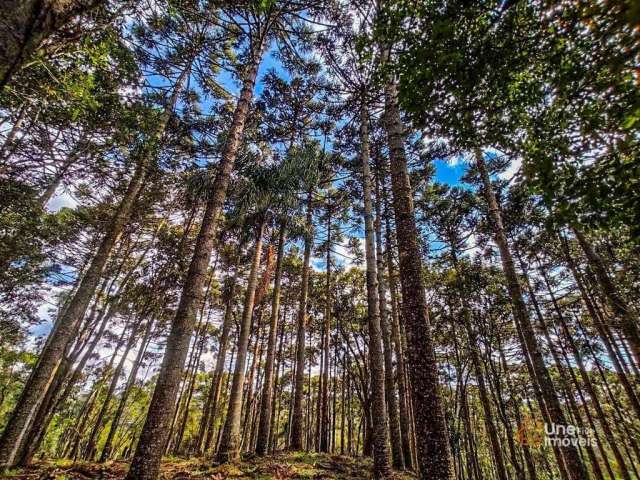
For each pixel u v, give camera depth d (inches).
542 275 581.3
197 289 206.5
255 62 304.0
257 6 268.5
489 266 597.6
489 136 112.0
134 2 176.7
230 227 522.3
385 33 111.7
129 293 609.3
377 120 460.8
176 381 182.7
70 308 279.1
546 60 95.8
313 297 848.3
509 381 623.5
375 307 316.5
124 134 255.4
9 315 540.1
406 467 410.9
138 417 1131.3
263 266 721.0
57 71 150.5
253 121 506.0
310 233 530.6
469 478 681.0
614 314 305.1
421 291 174.1
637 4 55.4
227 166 251.8
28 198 354.9
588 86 90.8
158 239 586.6
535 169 100.6
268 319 984.3
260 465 293.3
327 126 527.5
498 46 95.2
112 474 247.3
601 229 103.9
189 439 1199.6
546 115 105.0
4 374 792.3
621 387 599.8
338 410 1312.7
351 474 280.7
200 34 358.3
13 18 71.5
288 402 1226.6
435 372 155.3
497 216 375.6
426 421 144.7
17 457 319.9
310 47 405.7
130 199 333.1
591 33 77.8
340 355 974.4
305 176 497.4
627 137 87.7
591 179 95.0
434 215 578.9
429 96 106.0
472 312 618.5
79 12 87.0
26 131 226.4
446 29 91.0
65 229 468.8
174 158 430.3
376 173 532.1
